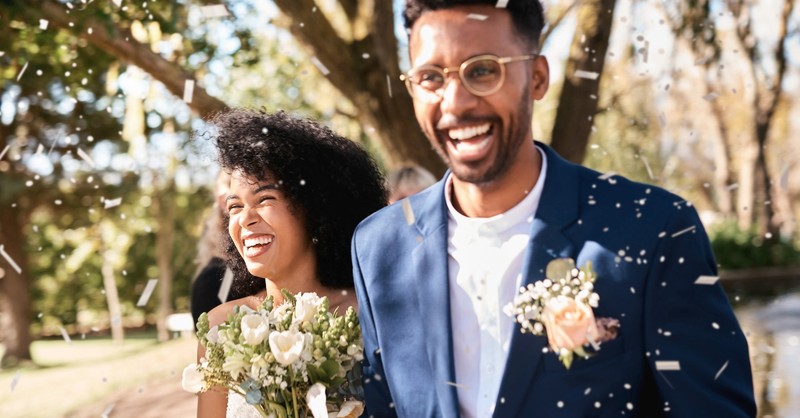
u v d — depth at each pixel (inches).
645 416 75.0
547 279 73.5
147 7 222.4
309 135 107.1
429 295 78.6
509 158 72.3
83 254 950.4
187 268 986.7
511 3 71.6
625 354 71.9
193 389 94.0
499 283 76.5
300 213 105.3
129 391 350.9
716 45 265.7
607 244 73.2
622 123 310.7
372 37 320.8
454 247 79.1
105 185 636.7
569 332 70.9
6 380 566.9
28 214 721.0
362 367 89.7
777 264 861.8
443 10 71.7
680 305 71.8
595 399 71.9
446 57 71.1
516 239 76.7
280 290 106.5
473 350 77.0
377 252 83.4
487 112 71.0
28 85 381.1
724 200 951.0
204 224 151.3
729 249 865.5
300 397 92.1
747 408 71.8
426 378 77.9
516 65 71.3
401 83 325.1
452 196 81.2
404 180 172.1
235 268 112.6
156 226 781.9
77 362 660.7
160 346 606.2
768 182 268.4
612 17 287.4
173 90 267.0
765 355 386.6
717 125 767.1
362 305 84.0
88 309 1028.5
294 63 286.4
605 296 72.2
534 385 73.6
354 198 108.3
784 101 977.5
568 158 299.4
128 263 981.2
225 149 105.0
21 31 246.2
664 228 72.9
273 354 89.4
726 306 73.6
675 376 70.5
